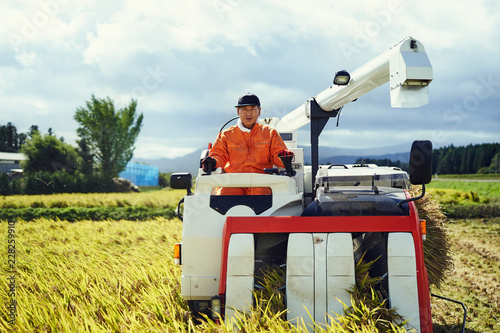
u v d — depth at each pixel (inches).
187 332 157.9
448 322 212.4
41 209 866.1
